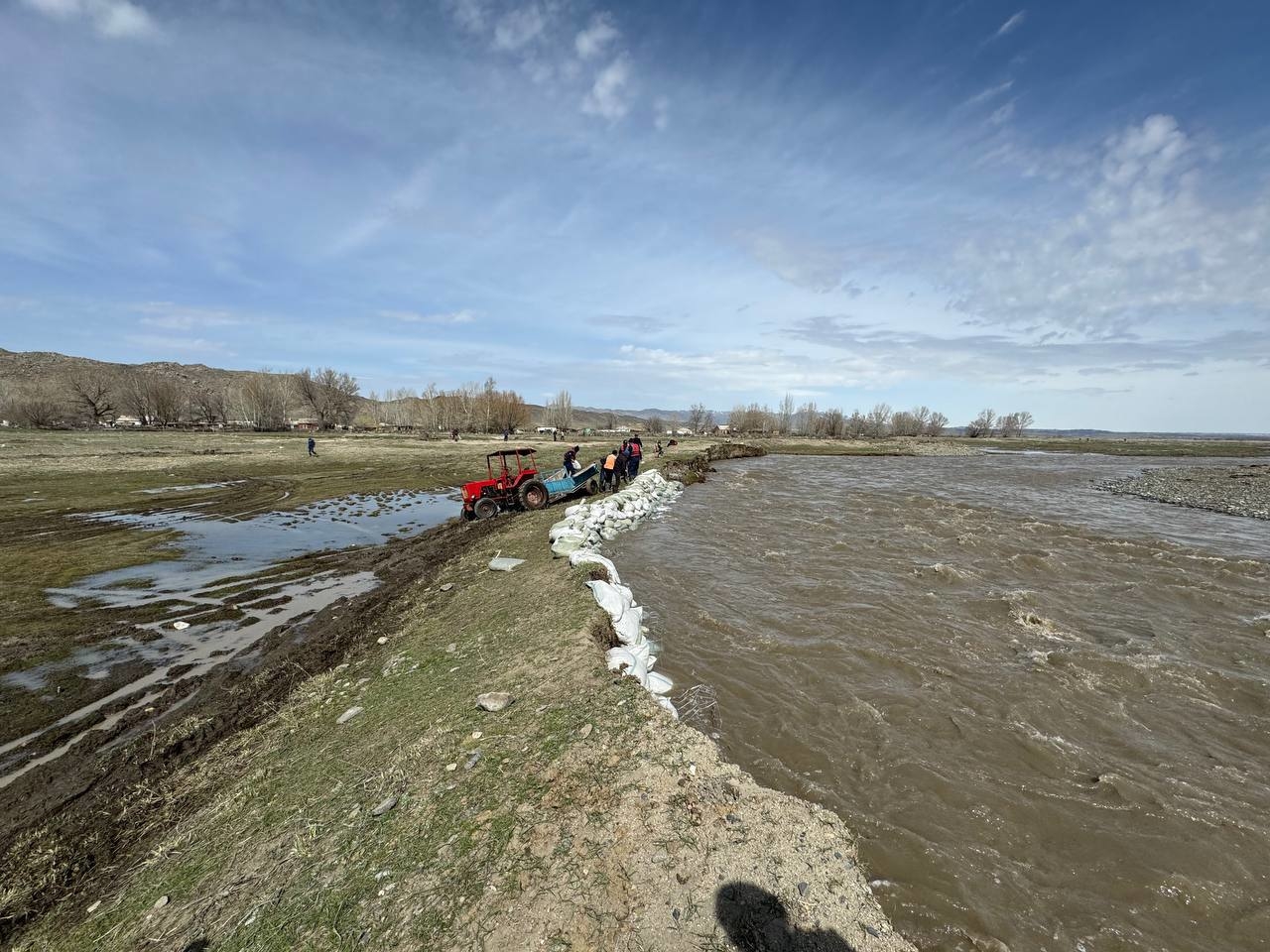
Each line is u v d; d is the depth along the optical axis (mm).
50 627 9070
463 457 35906
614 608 7469
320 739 5590
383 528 16703
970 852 4004
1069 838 4180
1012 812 4434
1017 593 9406
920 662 6965
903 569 10930
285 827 4234
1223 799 4609
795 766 4945
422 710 5637
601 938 2885
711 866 3297
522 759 4430
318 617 9516
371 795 4363
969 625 8180
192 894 3736
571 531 11672
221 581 11453
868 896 3268
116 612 9734
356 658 7715
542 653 6395
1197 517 17750
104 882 4129
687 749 4379
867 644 7488
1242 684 6453
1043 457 52188
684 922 2943
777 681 6473
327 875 3627
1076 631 8031
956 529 14750
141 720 6379
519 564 10547
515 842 3574
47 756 5723
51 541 14758
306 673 7410
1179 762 5113
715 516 16469
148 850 4418
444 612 8883
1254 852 4055
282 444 48062
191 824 4605
